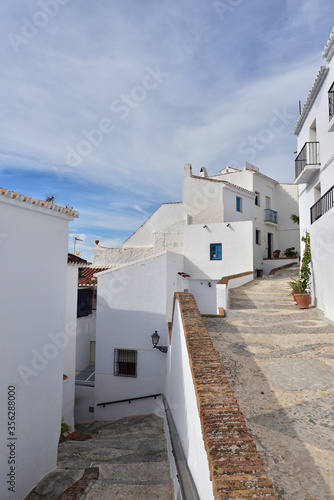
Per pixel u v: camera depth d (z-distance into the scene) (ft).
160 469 22.34
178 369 22.57
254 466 8.98
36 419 22.48
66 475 22.56
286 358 22.08
